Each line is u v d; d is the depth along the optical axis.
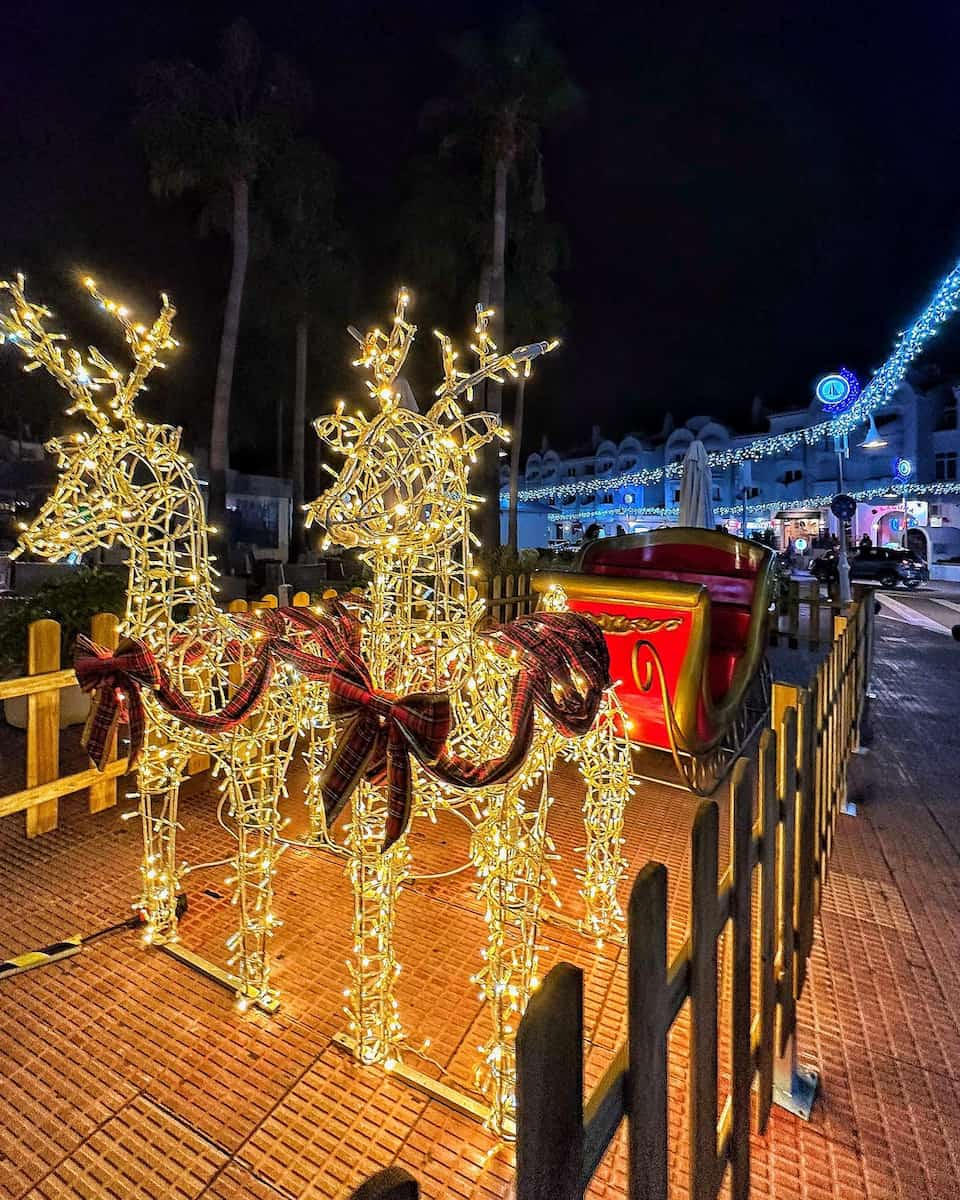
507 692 1.92
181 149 15.26
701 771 3.62
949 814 3.54
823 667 2.77
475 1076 1.77
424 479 1.82
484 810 2.07
